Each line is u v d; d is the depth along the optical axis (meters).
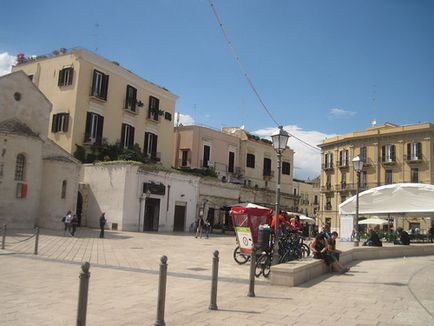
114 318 7.90
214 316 8.16
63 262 14.97
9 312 8.00
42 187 30.62
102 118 38.97
